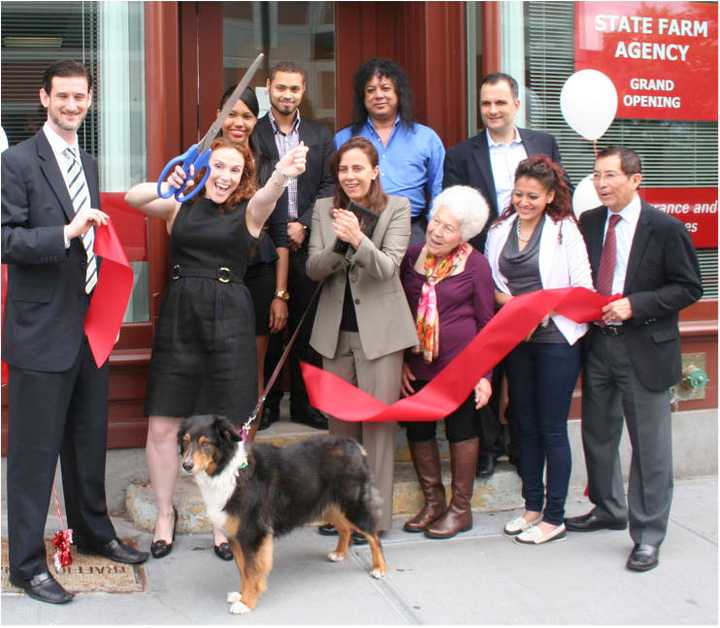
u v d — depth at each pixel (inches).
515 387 178.4
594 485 182.2
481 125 218.1
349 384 175.9
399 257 172.1
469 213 168.7
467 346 171.0
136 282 194.4
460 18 216.7
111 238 149.6
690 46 224.4
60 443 153.2
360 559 169.6
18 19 189.0
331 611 148.0
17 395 149.3
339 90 236.8
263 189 159.6
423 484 184.5
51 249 142.2
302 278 200.8
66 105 148.0
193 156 154.9
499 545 176.7
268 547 147.9
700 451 223.6
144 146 194.2
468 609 149.1
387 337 171.6
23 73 190.1
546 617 146.4
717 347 224.7
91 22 191.5
